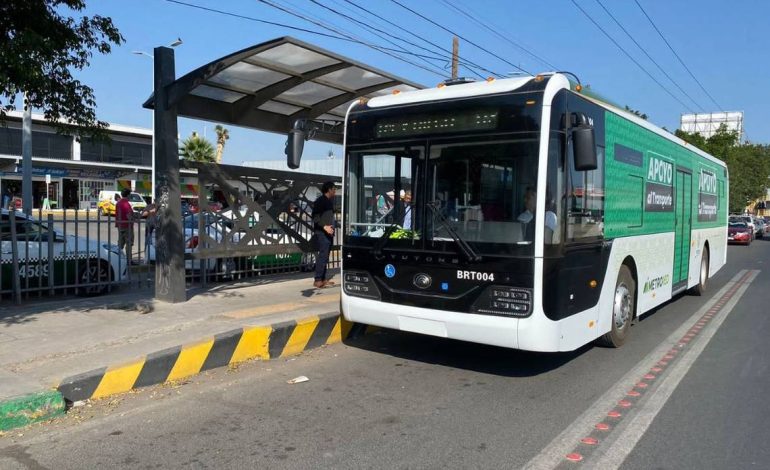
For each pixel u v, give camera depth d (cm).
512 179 579
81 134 795
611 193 708
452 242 603
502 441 465
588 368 677
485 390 596
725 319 985
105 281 964
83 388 532
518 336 569
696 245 1167
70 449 441
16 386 505
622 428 494
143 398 554
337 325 794
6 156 3928
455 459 432
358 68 921
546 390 596
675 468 421
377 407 543
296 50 830
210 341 644
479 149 599
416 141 637
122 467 414
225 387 593
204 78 812
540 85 580
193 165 937
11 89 652
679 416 524
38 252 897
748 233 3341
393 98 670
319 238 1017
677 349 771
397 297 642
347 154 692
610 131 704
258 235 1052
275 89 968
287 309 818
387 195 658
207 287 1014
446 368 676
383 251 651
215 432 478
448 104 621
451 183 613
